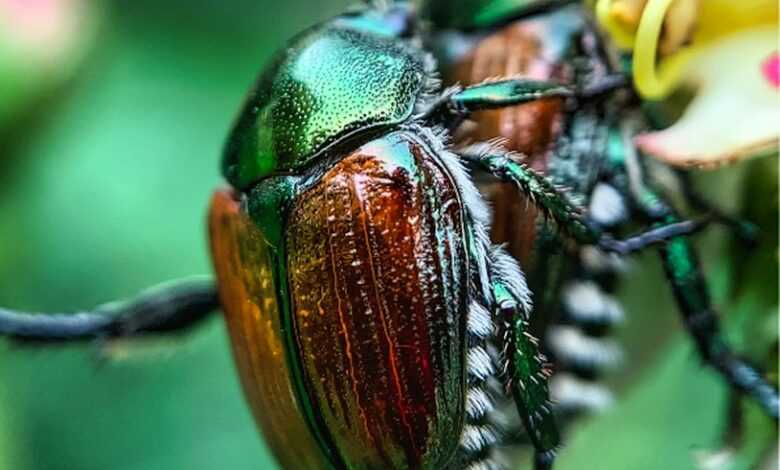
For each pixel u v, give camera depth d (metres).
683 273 0.06
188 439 0.09
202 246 0.09
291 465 0.06
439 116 0.06
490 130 0.06
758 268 0.06
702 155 0.06
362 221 0.06
